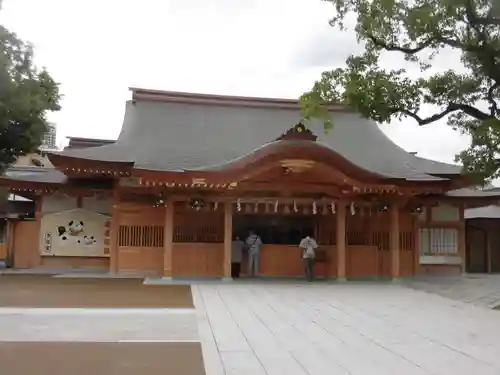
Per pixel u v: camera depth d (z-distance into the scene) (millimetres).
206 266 21250
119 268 21375
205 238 21750
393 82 14352
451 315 12250
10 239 23359
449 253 24516
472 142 13414
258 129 25672
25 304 12883
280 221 24359
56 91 25781
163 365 7293
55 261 23375
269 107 27062
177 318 11250
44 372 6844
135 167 19703
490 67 13820
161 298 14594
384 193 20719
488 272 28797
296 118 26750
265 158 18969
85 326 10164
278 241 24281
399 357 7824
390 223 21781
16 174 27875
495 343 8922
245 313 12141
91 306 12742
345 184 19906
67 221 23484
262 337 9305
